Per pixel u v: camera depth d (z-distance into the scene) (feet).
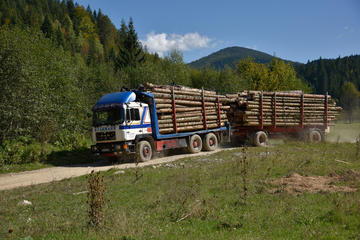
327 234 15.96
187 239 15.93
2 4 463.01
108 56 445.37
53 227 18.93
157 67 151.02
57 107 69.36
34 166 49.85
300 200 22.17
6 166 47.93
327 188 25.82
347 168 34.99
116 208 22.27
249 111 65.00
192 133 61.31
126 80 137.59
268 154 49.11
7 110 56.75
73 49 422.41
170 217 20.07
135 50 181.37
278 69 188.14
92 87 114.32
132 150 50.75
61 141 66.08
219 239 15.72
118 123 49.29
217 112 67.77
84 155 61.72
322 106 77.71
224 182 29.50
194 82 196.54
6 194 29.48
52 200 26.40
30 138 59.36
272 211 19.84
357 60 649.20
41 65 75.36
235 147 69.21
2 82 57.52
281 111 69.97
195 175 33.63
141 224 18.43
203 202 22.71
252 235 16.24
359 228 16.71
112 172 39.40
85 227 18.67
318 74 590.14
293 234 16.25
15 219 21.29
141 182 32.04
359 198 21.29
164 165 43.96
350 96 402.31
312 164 37.24
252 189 26.20
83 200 25.64
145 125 53.01
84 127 82.69
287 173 32.73
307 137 72.79
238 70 195.31
